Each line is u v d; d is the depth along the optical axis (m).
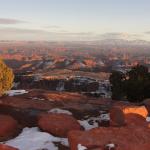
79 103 17.98
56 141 11.53
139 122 12.96
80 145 9.77
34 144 11.27
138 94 27.05
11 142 11.45
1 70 18.12
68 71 156.00
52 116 12.91
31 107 16.02
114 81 28.53
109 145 9.65
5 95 18.88
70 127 12.40
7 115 13.71
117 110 13.22
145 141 9.93
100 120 14.35
